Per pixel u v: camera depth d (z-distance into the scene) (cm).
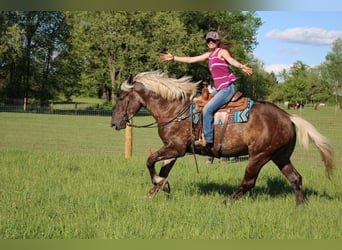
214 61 785
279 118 786
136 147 1892
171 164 864
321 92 8919
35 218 667
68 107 4866
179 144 815
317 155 1733
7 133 2267
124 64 5191
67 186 916
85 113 4041
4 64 5338
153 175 833
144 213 707
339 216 730
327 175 829
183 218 695
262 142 776
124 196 838
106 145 1914
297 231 645
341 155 1639
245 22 6681
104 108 4944
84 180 995
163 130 824
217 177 1083
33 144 1869
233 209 746
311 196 891
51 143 1928
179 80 833
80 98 8619
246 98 802
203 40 5591
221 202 805
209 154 819
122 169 1142
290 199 855
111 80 5519
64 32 5334
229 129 784
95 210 728
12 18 5009
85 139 2125
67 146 1841
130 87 846
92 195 832
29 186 909
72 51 5478
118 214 710
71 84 5778
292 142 805
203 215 701
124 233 615
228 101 789
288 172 823
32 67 5450
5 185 917
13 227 629
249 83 7275
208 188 953
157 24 5162
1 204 754
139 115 4091
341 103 8362
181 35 5203
